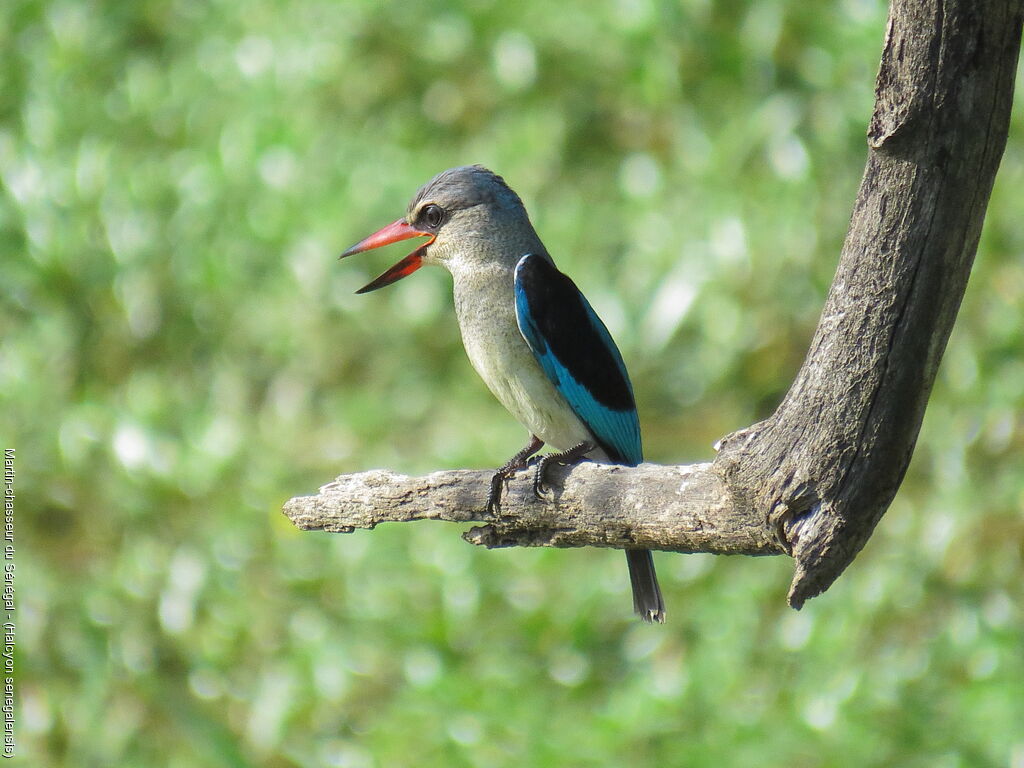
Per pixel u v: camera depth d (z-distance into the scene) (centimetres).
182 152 1363
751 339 1208
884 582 1025
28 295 1294
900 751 895
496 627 1070
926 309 442
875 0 1247
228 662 1062
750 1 1281
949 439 1102
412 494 629
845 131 1227
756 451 477
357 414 1266
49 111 1371
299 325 1314
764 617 1053
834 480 463
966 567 1047
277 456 1207
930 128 423
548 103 1369
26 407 1224
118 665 1062
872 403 452
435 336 1334
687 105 1295
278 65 1380
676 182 1276
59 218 1309
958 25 411
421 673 1014
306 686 1032
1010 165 1198
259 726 1011
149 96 1404
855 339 450
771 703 965
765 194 1212
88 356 1318
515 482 602
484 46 1386
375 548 1112
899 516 1111
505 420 1240
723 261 1178
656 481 555
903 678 950
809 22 1266
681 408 1272
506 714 968
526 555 1105
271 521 1133
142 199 1324
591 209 1307
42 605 1084
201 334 1327
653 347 1178
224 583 1095
